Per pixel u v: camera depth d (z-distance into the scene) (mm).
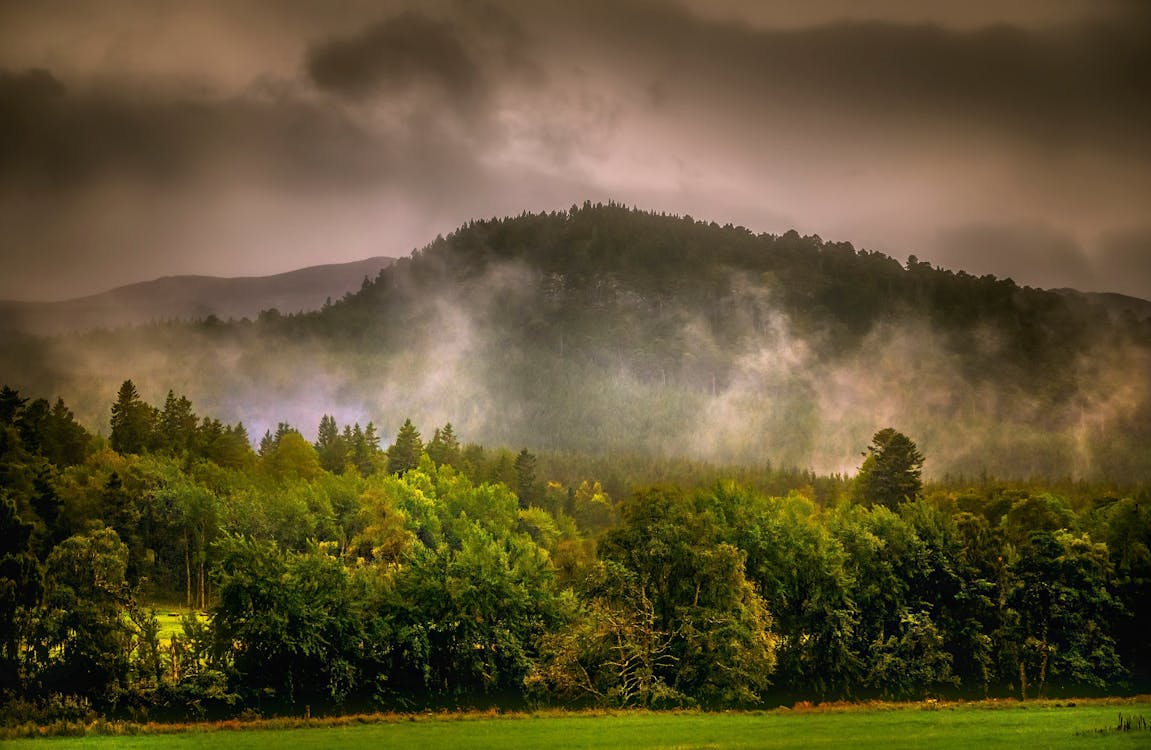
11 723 69438
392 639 83000
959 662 98875
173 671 76562
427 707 80812
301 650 78062
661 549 89688
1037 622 100562
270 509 153375
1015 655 96875
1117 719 73562
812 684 92375
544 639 86562
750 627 86438
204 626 80125
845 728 70875
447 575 87125
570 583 105500
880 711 81438
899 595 99312
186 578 149250
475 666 83750
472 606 85812
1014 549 108312
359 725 72938
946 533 105375
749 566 97125
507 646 85188
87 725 70375
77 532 115438
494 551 92062
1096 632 99000
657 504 94125
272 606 78625
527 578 91500
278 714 76938
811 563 95688
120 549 80938
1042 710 80625
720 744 64125
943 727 70812
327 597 81562
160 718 73875
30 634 76125
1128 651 103188
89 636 75562
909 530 103375
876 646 95375
